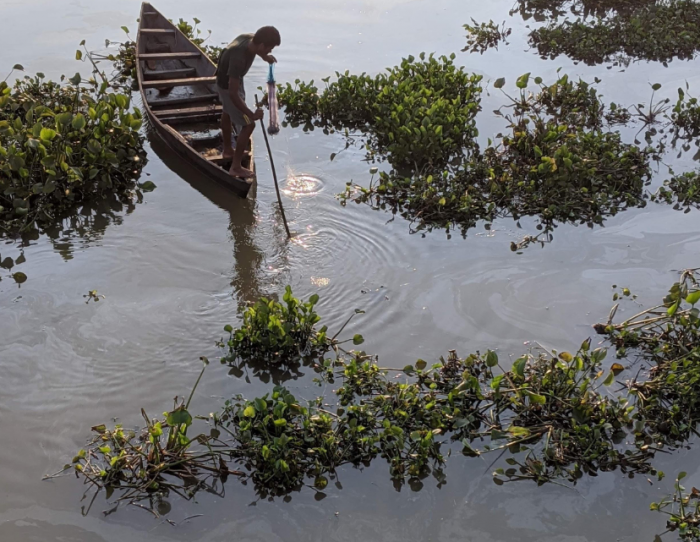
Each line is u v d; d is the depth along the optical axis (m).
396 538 4.05
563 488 4.37
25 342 5.48
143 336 5.57
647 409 4.83
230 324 5.73
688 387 4.82
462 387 4.84
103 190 7.59
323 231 7.00
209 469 4.42
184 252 6.64
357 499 4.29
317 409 4.85
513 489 4.36
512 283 6.26
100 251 6.65
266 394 4.89
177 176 7.96
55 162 7.09
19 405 4.91
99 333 5.59
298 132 9.02
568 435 4.63
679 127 9.21
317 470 4.40
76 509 4.19
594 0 13.46
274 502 4.26
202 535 4.05
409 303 5.99
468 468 4.51
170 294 6.07
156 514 4.16
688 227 7.09
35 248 6.68
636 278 6.32
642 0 13.32
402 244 6.81
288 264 6.50
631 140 8.88
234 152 7.57
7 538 4.00
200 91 9.88
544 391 4.90
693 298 5.12
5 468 4.44
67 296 6.02
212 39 11.77
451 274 6.38
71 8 13.22
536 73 10.70
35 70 10.48
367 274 6.38
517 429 4.48
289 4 13.70
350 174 8.07
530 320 5.80
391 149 8.07
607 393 5.08
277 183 7.17
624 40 11.62
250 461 4.50
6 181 7.00
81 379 5.14
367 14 13.26
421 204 7.31
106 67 10.64
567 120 8.99
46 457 4.52
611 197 7.56
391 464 4.48
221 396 5.02
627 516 4.18
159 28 10.72
